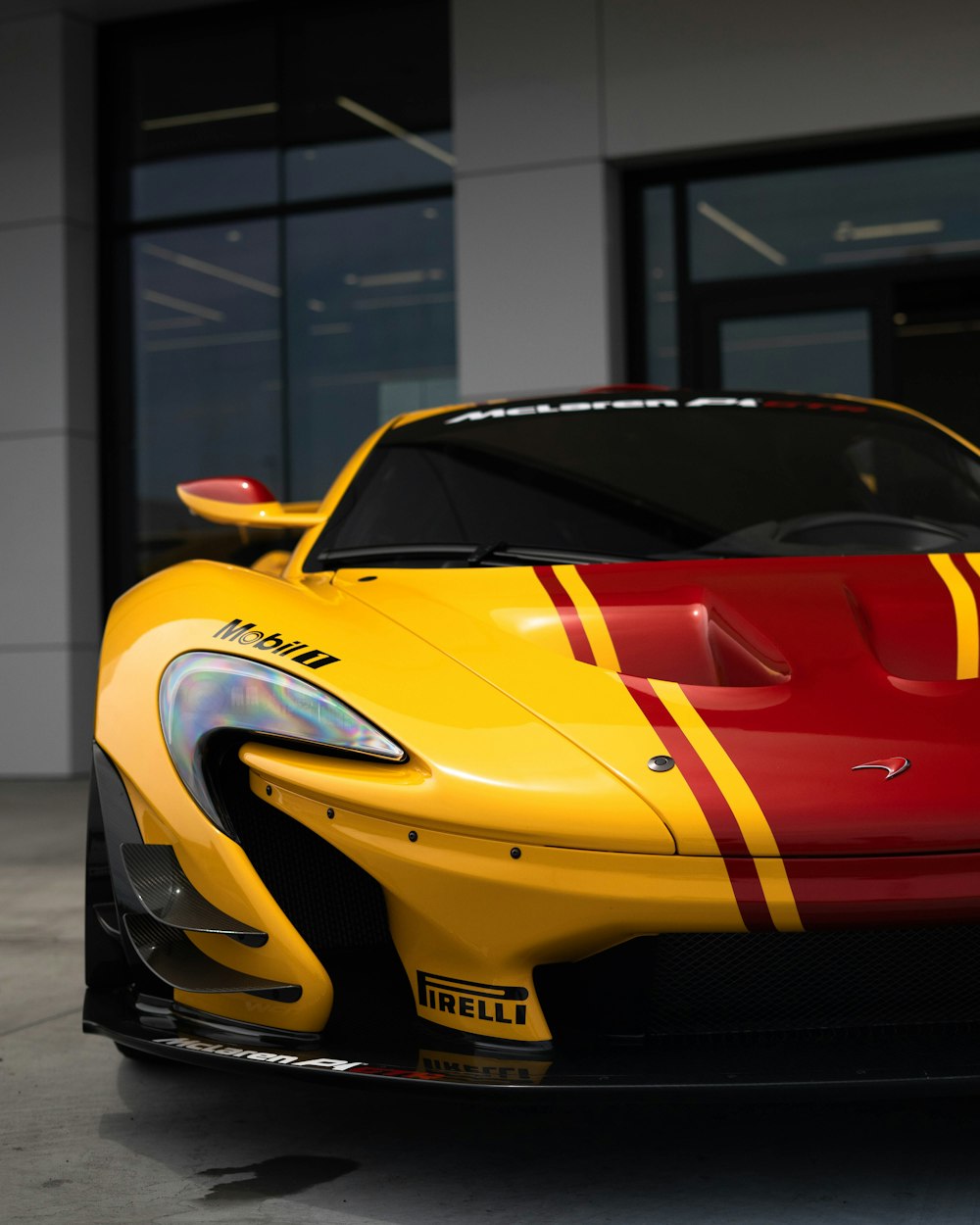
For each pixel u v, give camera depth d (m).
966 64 5.58
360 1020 1.59
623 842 1.42
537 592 1.84
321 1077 1.49
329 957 1.69
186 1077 2.08
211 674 1.68
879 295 5.93
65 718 6.88
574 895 1.44
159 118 7.12
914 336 11.31
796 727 1.50
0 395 7.01
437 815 1.48
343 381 6.83
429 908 1.50
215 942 1.64
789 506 2.35
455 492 2.42
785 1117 1.79
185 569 2.03
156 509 7.11
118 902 1.71
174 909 1.64
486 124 6.16
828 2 5.73
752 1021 1.53
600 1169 1.62
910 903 1.40
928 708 1.53
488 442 2.57
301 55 6.90
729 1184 1.56
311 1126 1.82
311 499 6.89
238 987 1.60
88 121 7.12
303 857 1.68
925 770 1.45
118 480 7.16
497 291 6.15
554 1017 1.55
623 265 6.27
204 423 7.05
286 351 6.91
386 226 6.77
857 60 5.71
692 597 1.78
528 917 1.46
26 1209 1.54
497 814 1.45
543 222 6.09
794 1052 1.48
